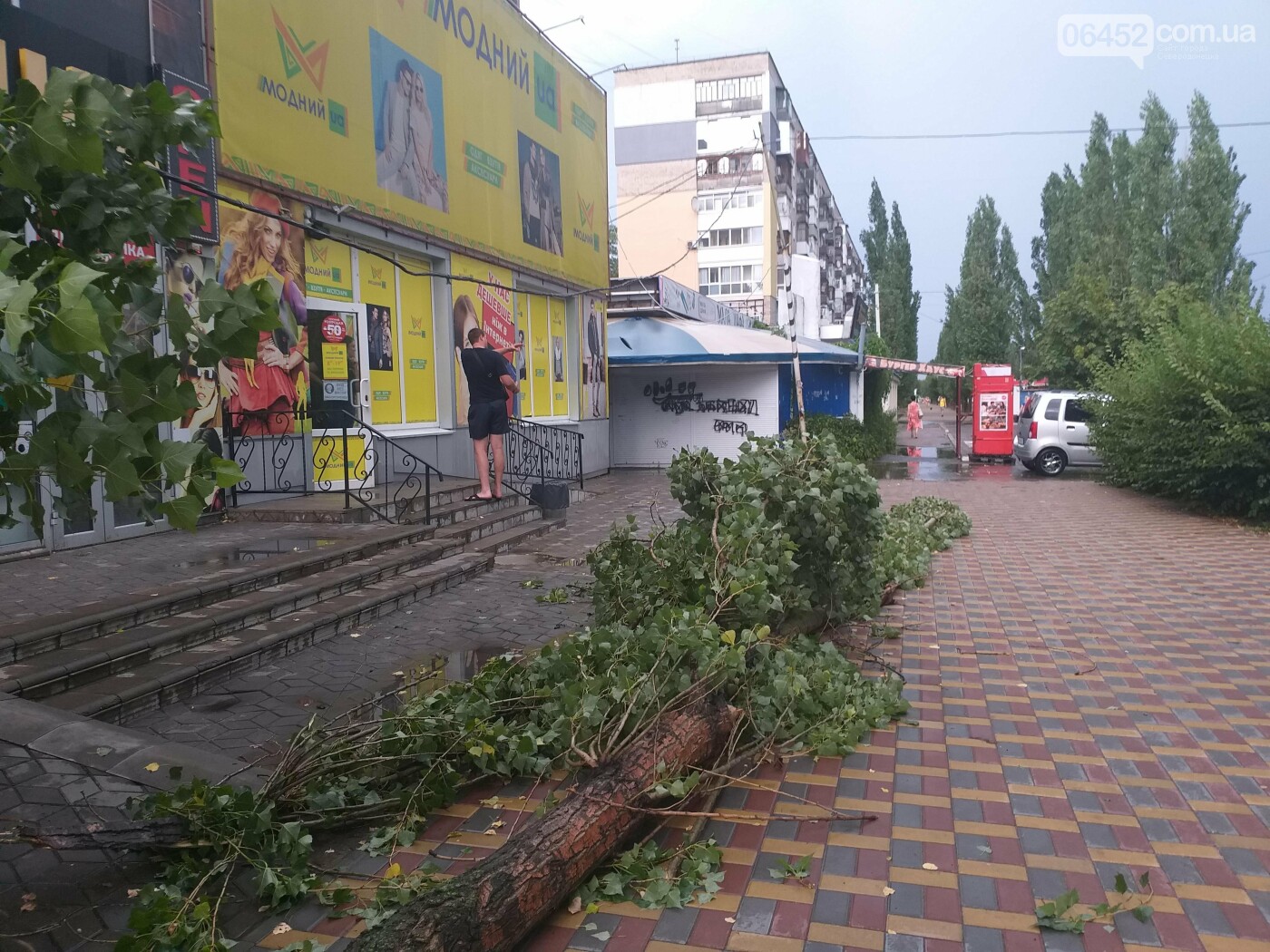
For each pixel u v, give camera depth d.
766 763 4.25
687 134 55.78
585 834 3.03
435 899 2.55
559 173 17.23
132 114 2.58
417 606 7.35
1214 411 12.88
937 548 10.43
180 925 2.63
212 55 8.72
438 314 13.09
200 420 8.69
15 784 3.60
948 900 3.05
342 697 5.08
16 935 2.76
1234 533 11.73
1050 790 3.93
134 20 7.89
